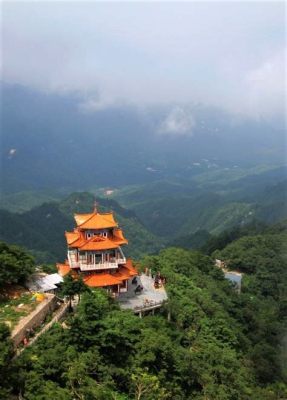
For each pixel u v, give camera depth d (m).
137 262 99.31
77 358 49.78
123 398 49.09
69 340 52.31
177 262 105.38
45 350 49.53
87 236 75.75
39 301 61.41
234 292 118.00
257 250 158.12
